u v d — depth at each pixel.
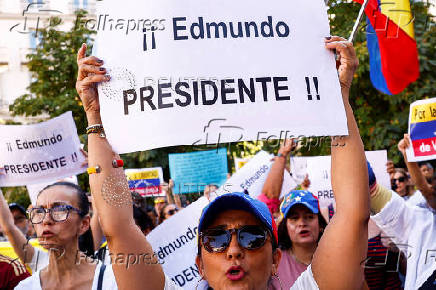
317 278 1.83
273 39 1.86
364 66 8.11
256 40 1.85
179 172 4.75
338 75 1.90
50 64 7.66
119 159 1.79
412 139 3.67
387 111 8.74
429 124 3.63
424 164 4.42
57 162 3.45
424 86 8.15
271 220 1.86
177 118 1.76
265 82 1.83
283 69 1.85
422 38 7.89
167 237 3.01
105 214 1.75
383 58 3.52
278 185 3.68
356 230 1.78
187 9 1.83
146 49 1.80
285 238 3.12
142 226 3.97
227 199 1.78
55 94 8.24
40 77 8.01
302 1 1.91
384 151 4.12
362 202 1.80
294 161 5.11
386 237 3.21
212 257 1.78
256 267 1.76
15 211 4.45
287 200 3.10
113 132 1.77
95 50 1.82
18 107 8.18
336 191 1.85
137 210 3.99
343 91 1.89
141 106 1.77
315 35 1.90
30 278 2.36
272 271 1.92
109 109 1.77
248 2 1.87
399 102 8.31
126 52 1.80
